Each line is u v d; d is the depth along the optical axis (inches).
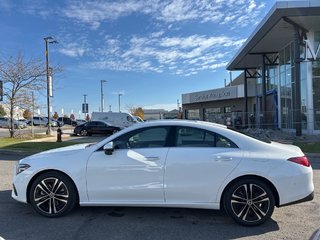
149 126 244.1
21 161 252.1
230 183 229.3
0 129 1870.1
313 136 868.0
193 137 238.8
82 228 224.1
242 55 1289.4
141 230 221.3
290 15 823.7
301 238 208.7
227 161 228.4
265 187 226.7
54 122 2395.4
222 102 2124.8
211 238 208.2
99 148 242.5
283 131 1060.5
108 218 243.4
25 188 244.8
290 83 1095.6
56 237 209.2
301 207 271.1
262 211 227.5
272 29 946.7
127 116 1583.4
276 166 227.0
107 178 236.7
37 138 1109.7
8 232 217.3
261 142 236.2
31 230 220.7
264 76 1264.8
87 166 238.4
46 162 242.7
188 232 218.1
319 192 318.7
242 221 227.9
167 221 238.2
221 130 238.4
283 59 1172.5
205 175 229.3
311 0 789.9
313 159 573.9
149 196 233.8
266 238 208.4
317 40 928.9
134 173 234.4
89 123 1363.2
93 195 238.1
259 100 1546.5
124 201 236.2
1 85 829.2
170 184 231.3
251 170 226.2
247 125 1290.6
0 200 288.5
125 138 243.9
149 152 235.9
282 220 241.0
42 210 244.1
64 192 242.8
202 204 230.5
